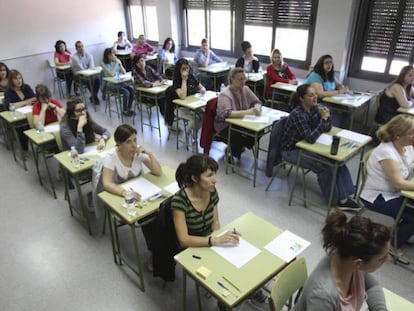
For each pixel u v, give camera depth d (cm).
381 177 238
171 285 233
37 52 698
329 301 109
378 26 471
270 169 334
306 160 303
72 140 303
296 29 562
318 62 441
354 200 313
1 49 646
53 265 253
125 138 232
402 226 242
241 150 386
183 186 192
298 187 348
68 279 240
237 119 349
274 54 513
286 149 321
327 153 275
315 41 525
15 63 673
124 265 252
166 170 256
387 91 407
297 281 157
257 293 208
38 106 365
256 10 605
